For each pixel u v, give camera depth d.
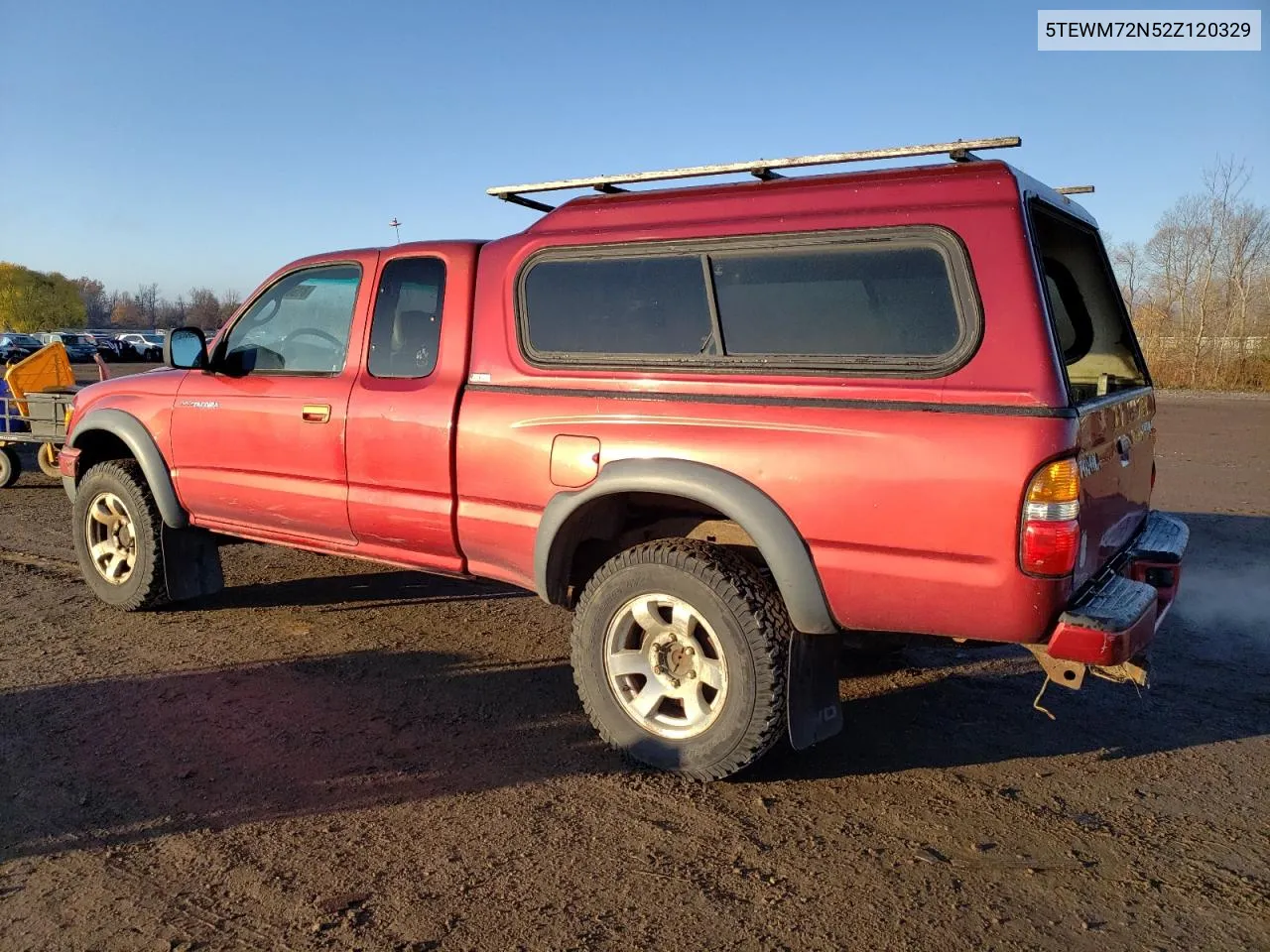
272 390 4.78
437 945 2.59
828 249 3.30
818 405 3.25
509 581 4.19
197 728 4.01
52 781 3.52
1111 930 2.69
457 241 4.32
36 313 81.44
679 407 3.52
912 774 3.68
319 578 6.48
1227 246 32.41
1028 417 2.93
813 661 3.46
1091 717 4.27
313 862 3.00
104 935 2.63
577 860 3.02
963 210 3.10
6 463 10.30
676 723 3.58
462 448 4.07
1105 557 3.50
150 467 5.25
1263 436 16.11
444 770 3.65
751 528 3.30
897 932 2.67
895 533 3.11
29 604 5.80
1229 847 3.15
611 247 3.76
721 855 3.06
